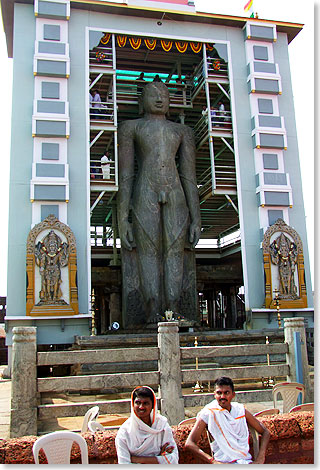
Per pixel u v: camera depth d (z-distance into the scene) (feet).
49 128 64.13
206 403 28.12
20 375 26.04
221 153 86.53
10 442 18.11
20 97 65.10
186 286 74.13
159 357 28.19
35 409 25.86
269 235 68.69
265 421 20.81
